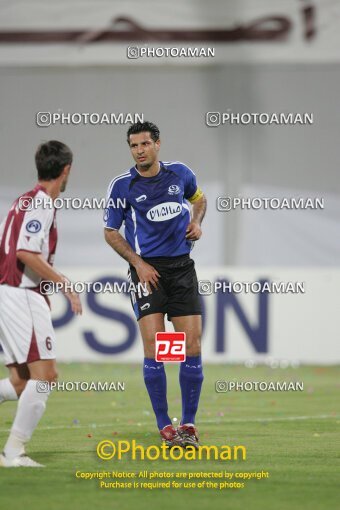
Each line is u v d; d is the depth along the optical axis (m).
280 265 57.72
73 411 28.44
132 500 16.08
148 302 21.19
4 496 16.09
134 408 29.30
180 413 28.50
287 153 57.66
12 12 56.50
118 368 42.06
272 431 24.33
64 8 56.44
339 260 57.44
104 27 56.44
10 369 18.95
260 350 43.88
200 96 57.56
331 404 30.86
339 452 20.88
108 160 57.56
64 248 57.44
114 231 21.44
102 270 43.94
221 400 31.75
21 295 18.28
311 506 15.67
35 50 56.66
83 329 44.06
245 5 56.22
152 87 57.50
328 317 44.06
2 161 57.44
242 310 43.88
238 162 57.56
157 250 21.27
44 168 18.69
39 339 18.23
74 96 57.44
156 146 21.23
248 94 57.41
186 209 21.55
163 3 56.06
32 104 57.38
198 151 57.72
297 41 56.50
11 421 25.81
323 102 57.38
